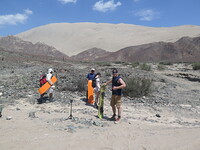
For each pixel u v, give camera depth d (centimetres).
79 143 427
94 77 877
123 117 730
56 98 955
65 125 552
